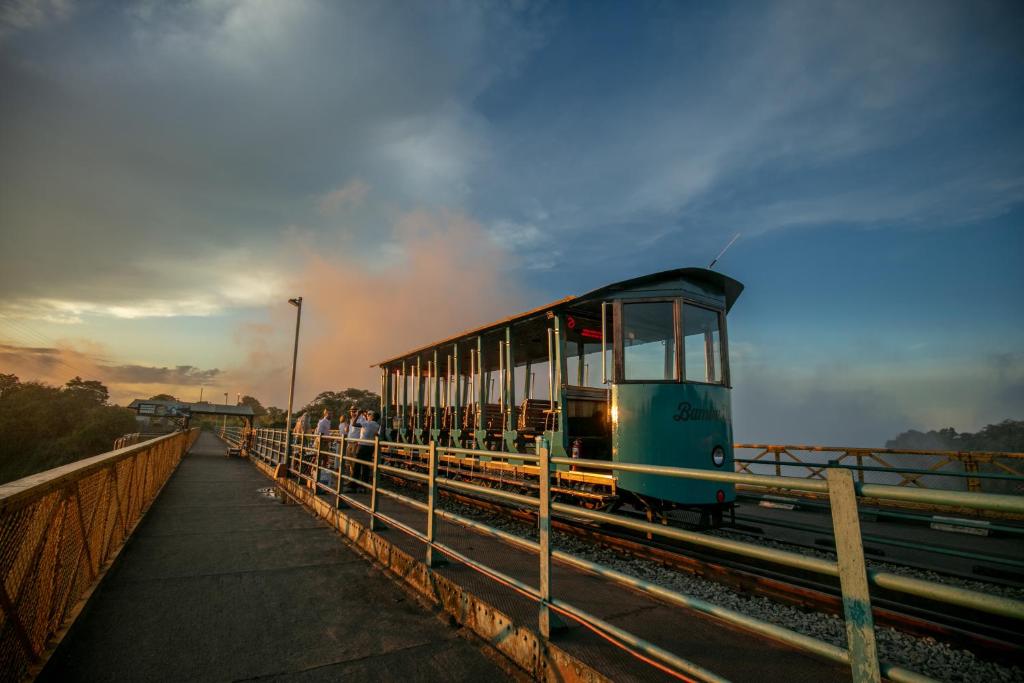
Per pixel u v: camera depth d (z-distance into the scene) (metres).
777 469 13.18
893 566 6.38
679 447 7.04
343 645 4.08
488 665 3.80
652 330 7.49
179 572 5.96
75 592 4.46
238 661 3.77
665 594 2.76
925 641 4.19
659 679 3.03
